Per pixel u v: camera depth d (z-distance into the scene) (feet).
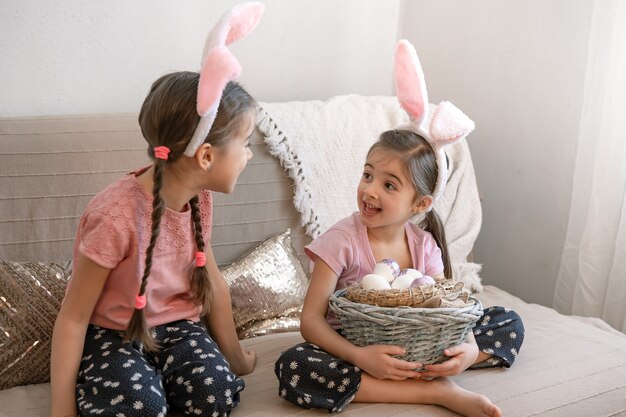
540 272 7.72
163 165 4.64
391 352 4.80
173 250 5.08
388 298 4.78
